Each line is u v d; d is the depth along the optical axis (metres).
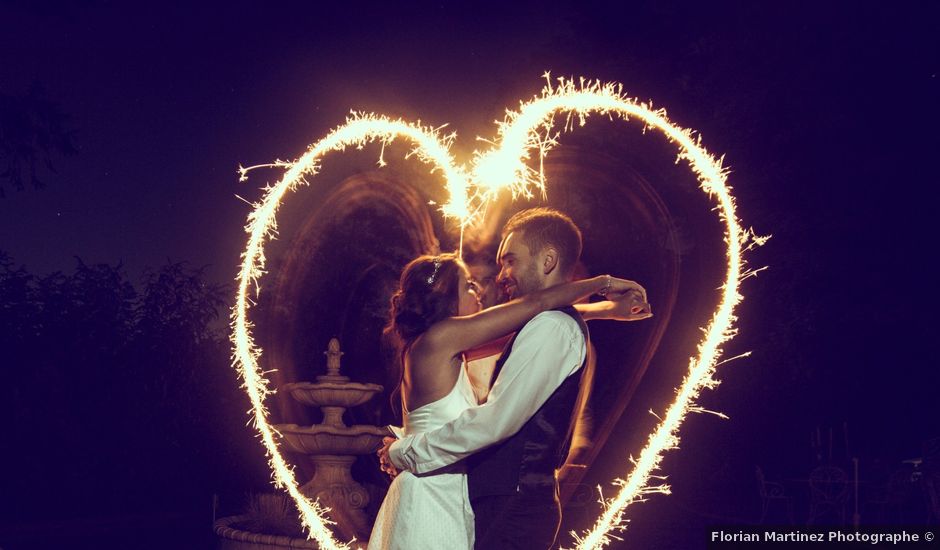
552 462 2.60
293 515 6.30
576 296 2.64
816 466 10.60
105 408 9.88
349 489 6.63
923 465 8.95
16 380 9.52
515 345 2.53
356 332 11.45
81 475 9.69
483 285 3.65
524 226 2.71
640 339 12.43
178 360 10.23
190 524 9.37
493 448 2.59
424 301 2.66
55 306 10.04
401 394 2.83
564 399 2.59
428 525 2.54
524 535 2.55
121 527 9.09
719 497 12.03
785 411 13.05
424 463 2.52
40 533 8.67
